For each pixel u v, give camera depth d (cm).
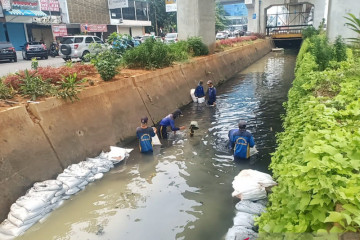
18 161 511
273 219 282
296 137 436
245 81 1681
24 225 441
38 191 495
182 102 1152
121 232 430
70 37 1930
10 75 742
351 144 259
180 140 796
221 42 2302
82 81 745
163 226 442
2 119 518
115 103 805
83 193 542
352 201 195
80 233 430
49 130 595
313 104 470
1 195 464
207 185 559
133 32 4319
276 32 4184
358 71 689
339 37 1105
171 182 574
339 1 1433
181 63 1287
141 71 1055
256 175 541
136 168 640
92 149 673
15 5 2472
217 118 983
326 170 228
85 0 3272
